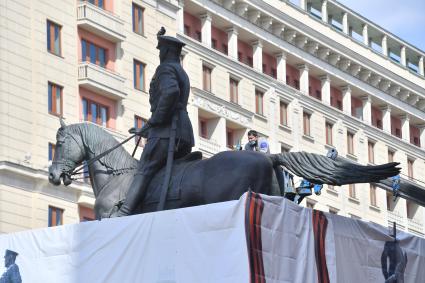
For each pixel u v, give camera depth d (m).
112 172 18.14
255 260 15.87
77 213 50.56
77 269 17.42
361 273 17.52
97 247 17.30
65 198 50.03
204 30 61.09
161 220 16.70
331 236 17.12
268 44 65.88
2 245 18.16
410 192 19.89
